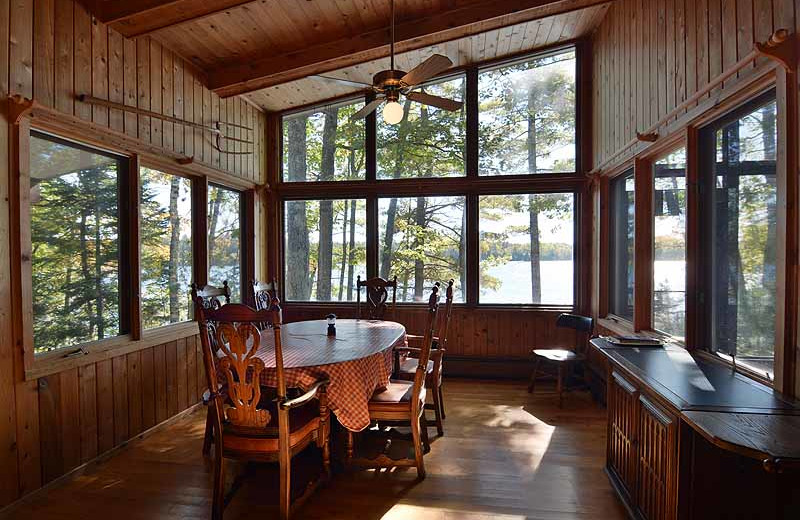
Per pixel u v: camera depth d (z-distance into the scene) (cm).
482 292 454
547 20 384
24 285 215
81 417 248
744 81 187
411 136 466
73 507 212
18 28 213
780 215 168
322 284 484
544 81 442
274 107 469
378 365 239
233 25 317
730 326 213
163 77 318
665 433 159
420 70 258
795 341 160
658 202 299
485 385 418
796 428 129
